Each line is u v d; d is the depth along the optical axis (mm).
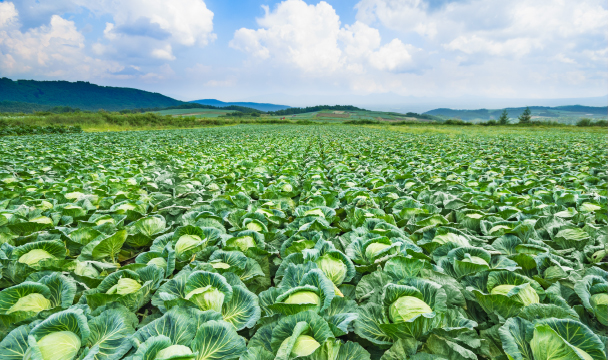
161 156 15766
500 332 2562
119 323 2795
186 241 4379
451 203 6539
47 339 2531
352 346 2635
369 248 4215
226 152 18656
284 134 40375
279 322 2639
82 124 51062
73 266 3869
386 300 3025
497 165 14000
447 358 2459
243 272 3881
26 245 4172
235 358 2525
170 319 2705
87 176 9641
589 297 2941
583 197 6773
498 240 4465
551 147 21156
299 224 5500
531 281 3184
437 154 18484
